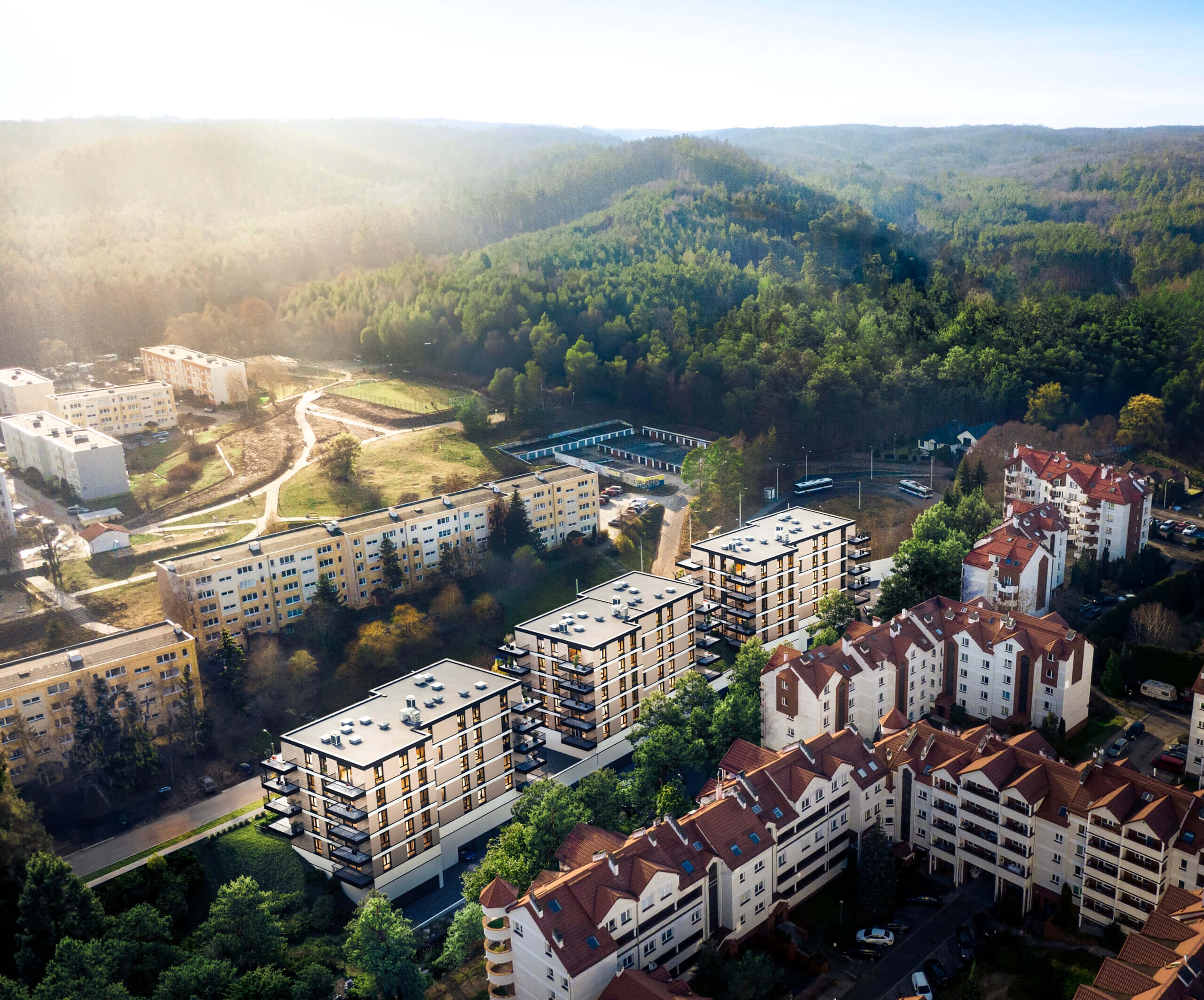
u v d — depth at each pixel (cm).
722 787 12788
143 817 16175
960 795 12862
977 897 12938
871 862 12669
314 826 14838
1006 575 18850
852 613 19338
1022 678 16250
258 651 19838
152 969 11681
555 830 12762
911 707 16812
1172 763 15025
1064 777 12412
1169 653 17512
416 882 14688
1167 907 10481
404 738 14638
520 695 18238
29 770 16412
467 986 12169
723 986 11019
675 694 16725
